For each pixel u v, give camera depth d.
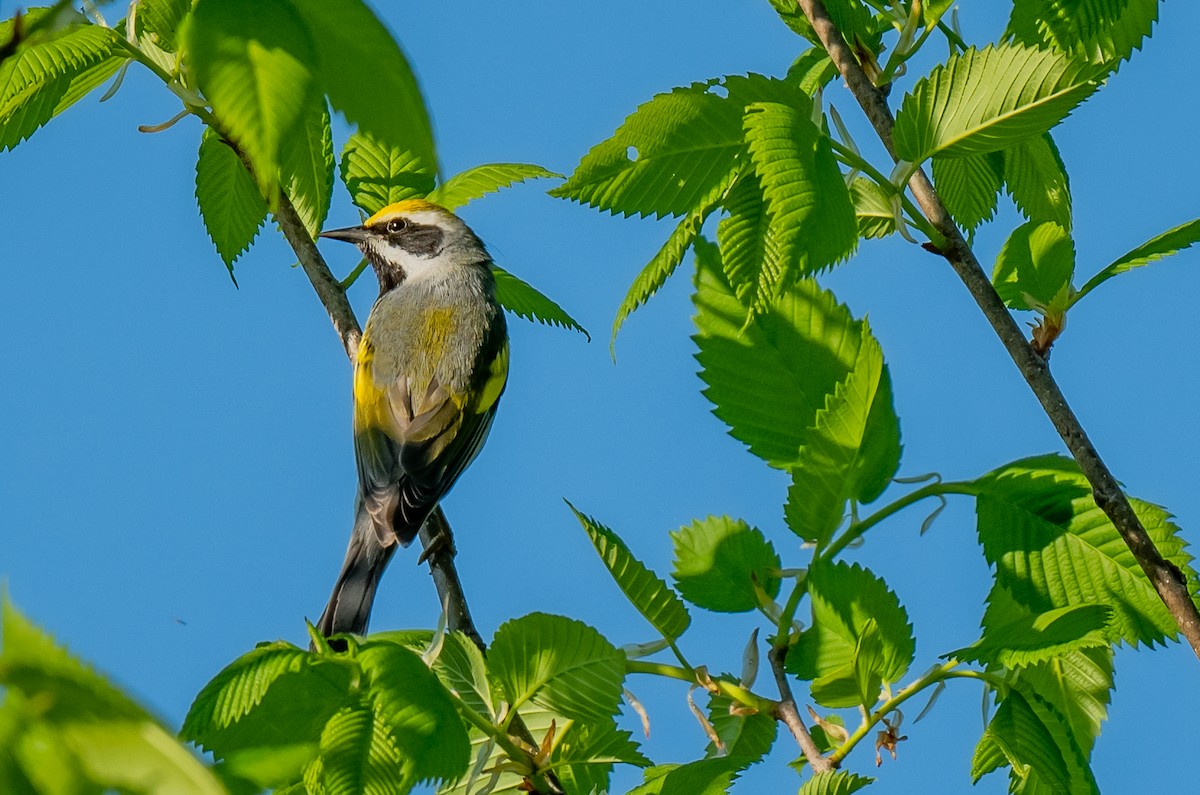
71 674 3.14
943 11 8.05
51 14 3.99
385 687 5.63
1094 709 7.54
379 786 5.53
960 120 7.17
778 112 6.74
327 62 3.75
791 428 8.09
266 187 3.80
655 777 6.85
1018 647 6.78
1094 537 7.43
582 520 7.18
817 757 7.04
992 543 7.59
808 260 6.51
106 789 3.07
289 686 5.72
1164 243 7.52
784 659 7.50
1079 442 7.06
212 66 3.72
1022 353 7.13
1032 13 7.80
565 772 7.39
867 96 7.50
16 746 3.09
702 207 7.17
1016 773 7.19
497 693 6.62
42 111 8.59
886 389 7.79
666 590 7.26
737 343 8.20
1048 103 7.05
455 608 10.27
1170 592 6.91
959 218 9.28
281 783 5.48
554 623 6.56
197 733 5.53
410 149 3.81
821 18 7.73
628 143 7.10
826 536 7.61
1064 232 7.92
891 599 7.40
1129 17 7.77
